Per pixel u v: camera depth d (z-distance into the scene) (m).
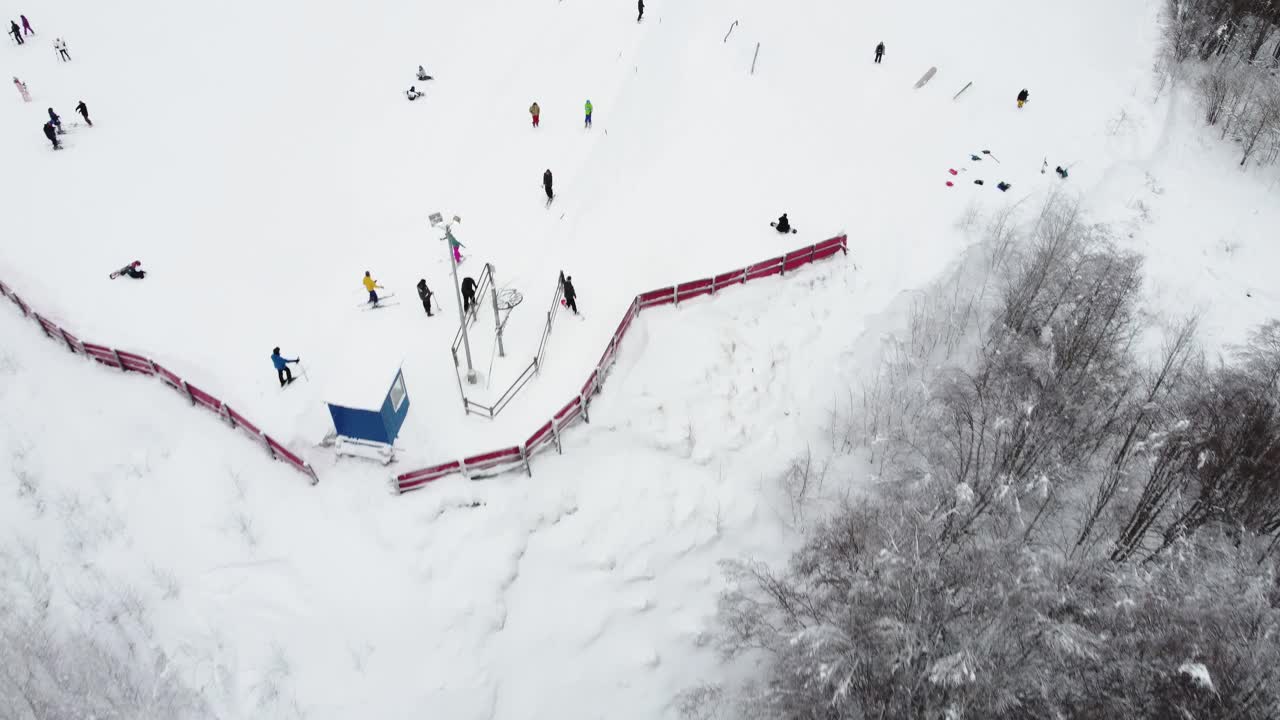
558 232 27.00
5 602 16.67
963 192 31.12
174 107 34.53
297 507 19.00
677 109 33.03
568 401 21.39
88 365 22.41
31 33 39.16
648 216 28.03
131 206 28.78
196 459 19.94
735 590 19.84
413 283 25.48
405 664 16.92
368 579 17.84
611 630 18.75
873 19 40.75
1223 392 23.81
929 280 27.20
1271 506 22.00
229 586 17.58
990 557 18.56
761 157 31.39
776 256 26.86
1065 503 22.20
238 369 22.48
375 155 31.77
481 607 17.77
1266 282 31.16
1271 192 34.94
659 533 20.03
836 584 18.80
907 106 35.50
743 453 22.09
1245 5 40.53
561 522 19.55
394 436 19.88
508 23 39.72
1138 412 23.67
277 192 29.84
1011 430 21.94
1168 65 39.12
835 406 23.64
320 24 41.16
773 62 36.41
